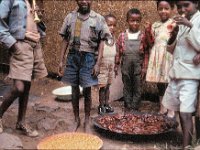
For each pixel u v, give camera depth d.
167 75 2.74
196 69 2.13
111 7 3.48
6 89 3.46
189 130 2.15
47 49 3.83
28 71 2.22
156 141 2.38
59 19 3.72
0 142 2.15
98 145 2.15
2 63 4.02
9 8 2.18
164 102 2.30
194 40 2.07
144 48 2.90
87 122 2.53
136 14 2.87
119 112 2.96
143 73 2.91
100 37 2.43
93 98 3.34
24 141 2.29
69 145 2.15
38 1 3.88
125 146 2.29
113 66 2.92
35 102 3.17
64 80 2.51
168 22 2.78
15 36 2.20
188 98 2.14
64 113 2.86
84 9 2.41
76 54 2.45
